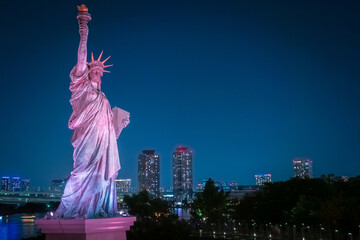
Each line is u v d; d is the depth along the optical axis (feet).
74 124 65.21
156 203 372.99
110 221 60.23
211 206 345.31
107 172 66.44
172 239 145.18
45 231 60.49
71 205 63.41
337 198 220.84
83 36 65.92
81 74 65.62
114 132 69.10
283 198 279.49
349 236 180.86
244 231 258.98
